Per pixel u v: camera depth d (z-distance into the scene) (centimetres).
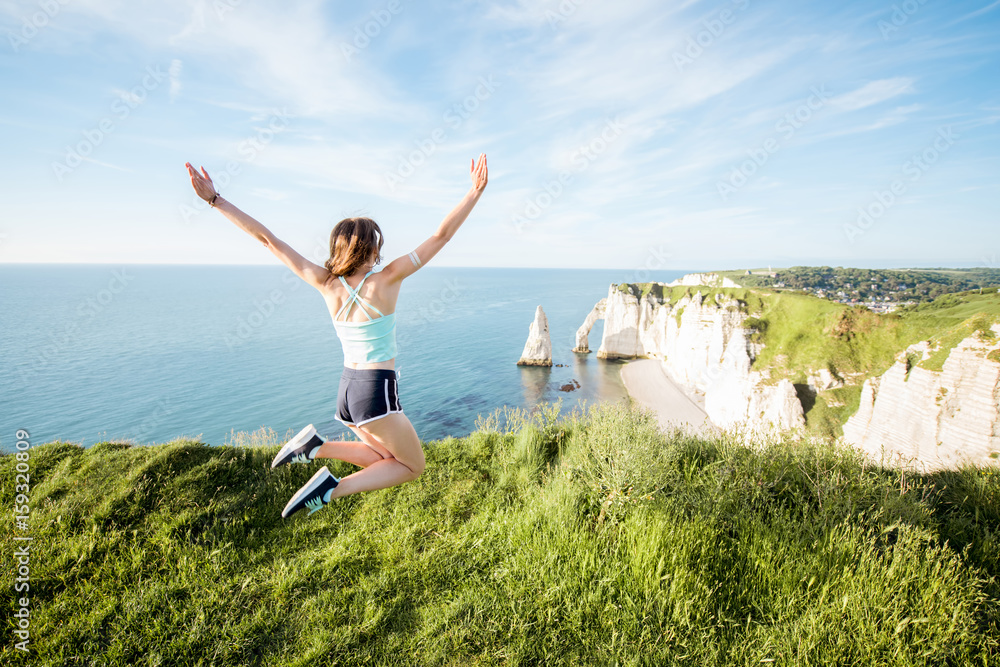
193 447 583
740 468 501
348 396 256
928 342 3378
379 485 267
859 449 527
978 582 325
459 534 433
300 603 346
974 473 498
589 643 299
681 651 289
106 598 343
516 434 654
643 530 383
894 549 354
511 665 281
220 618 331
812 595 326
